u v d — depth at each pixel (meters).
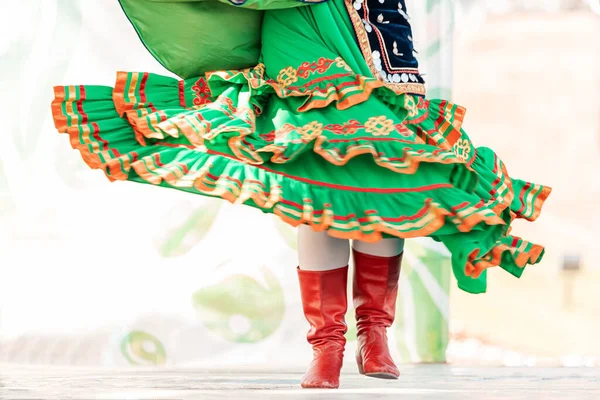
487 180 4.17
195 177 3.33
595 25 10.90
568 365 7.61
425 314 6.96
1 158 6.57
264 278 6.85
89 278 6.59
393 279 3.97
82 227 6.62
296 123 3.62
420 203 3.44
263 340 6.77
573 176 11.11
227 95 3.72
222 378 4.70
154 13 3.83
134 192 6.73
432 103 4.15
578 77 11.00
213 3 3.84
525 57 10.95
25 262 6.52
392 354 6.91
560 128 11.02
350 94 3.59
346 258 3.88
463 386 4.04
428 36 7.04
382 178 3.49
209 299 6.74
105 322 6.54
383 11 3.93
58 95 3.68
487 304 10.61
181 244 6.77
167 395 3.11
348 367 6.17
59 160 6.63
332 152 3.43
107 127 3.67
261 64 3.92
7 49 6.61
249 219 6.89
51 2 6.67
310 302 3.83
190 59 3.88
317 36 3.76
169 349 6.59
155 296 6.66
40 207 6.58
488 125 11.01
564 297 10.90
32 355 6.39
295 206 3.38
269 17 3.87
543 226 11.21
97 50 6.71
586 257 11.03
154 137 3.54
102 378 4.57
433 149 3.49
